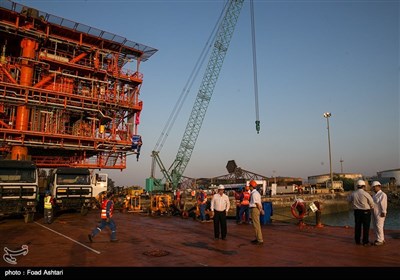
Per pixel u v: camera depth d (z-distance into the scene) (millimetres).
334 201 67250
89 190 24719
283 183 112375
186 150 78000
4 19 49562
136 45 60031
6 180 19109
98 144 55719
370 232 14242
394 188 101688
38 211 27125
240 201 18891
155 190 77562
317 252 9938
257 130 51781
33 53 51094
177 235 14195
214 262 8758
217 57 73188
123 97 60406
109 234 14609
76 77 54062
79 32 54531
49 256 9672
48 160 57031
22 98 48625
